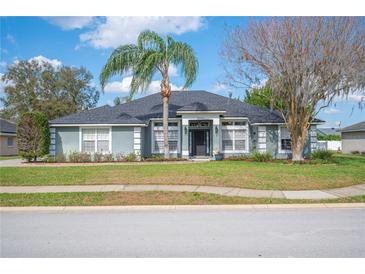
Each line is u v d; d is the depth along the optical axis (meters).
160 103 28.61
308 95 21.06
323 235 6.93
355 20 19.66
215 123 24.72
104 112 26.73
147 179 14.36
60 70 56.97
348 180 13.86
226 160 23.84
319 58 20.05
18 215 9.10
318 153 23.36
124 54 21.94
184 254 5.88
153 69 22.20
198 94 30.02
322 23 19.89
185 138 25.00
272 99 22.78
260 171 16.58
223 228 7.54
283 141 25.22
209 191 11.93
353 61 19.94
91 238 6.84
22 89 54.16
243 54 21.94
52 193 11.68
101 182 13.77
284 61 20.53
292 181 13.66
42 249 6.19
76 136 24.70
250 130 25.66
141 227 7.69
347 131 40.91
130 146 24.61
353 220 8.27
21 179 14.56
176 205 10.05
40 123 23.30
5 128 38.91
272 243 6.42
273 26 20.55
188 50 22.14
